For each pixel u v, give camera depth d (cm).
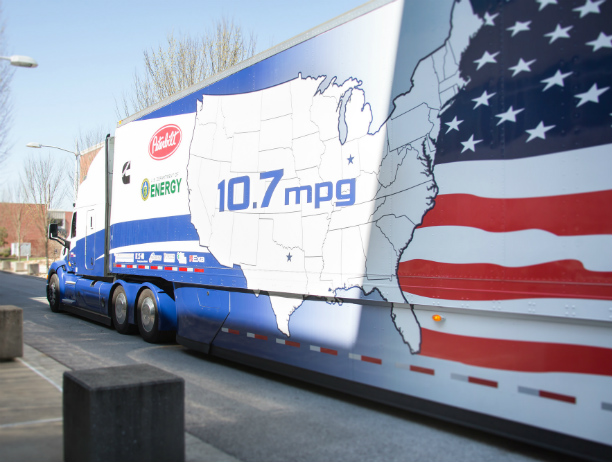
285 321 617
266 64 664
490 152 424
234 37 2309
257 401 578
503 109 418
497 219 418
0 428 467
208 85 780
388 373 498
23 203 4497
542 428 391
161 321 905
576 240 374
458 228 443
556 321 386
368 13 531
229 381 668
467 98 441
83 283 1232
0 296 1889
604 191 362
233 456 419
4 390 599
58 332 1068
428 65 472
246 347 680
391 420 514
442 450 437
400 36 498
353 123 539
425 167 470
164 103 903
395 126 497
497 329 419
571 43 382
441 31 464
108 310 1093
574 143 378
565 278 379
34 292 2083
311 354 580
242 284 682
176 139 859
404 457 421
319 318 571
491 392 421
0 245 5862
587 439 367
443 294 452
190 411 540
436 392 459
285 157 623
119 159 1064
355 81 539
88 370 402
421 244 470
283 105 632
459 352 443
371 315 515
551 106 391
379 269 505
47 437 444
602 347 362
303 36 608
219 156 743
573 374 376
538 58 400
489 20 430
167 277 865
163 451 367
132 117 1019
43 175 3666
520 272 404
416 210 475
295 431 481
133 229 988
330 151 563
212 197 754
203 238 770
